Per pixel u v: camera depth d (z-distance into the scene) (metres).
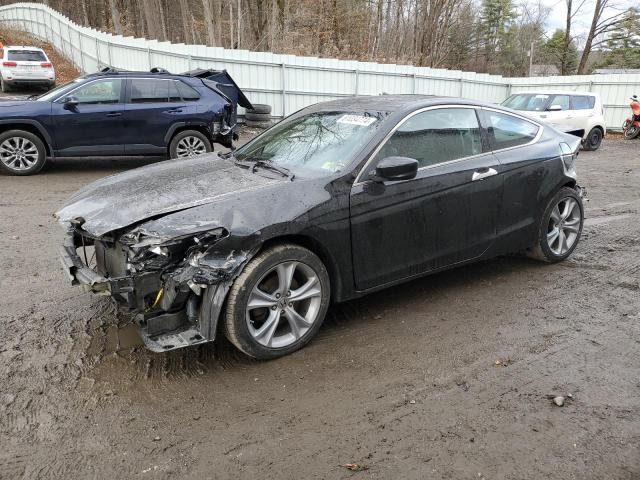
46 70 21.83
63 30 28.66
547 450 2.67
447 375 3.35
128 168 10.39
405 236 4.00
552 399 3.10
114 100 9.49
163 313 3.24
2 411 2.92
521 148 4.84
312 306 3.64
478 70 58.66
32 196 7.93
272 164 4.06
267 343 3.44
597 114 15.80
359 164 3.77
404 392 3.16
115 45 20.75
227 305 3.26
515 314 4.22
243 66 17.36
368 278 3.88
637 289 4.75
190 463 2.56
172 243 3.06
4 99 9.48
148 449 2.65
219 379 3.28
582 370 3.41
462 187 4.27
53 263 5.23
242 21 35.62
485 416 2.94
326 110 4.64
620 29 40.06
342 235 3.64
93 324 3.96
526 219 4.88
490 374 3.36
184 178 3.89
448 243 4.30
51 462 2.55
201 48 16.77
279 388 3.19
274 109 18.22
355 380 3.28
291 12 32.00
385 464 2.57
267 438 2.75
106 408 2.97
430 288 4.75
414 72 20.66
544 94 15.98
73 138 9.30
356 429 2.82
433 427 2.84
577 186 5.45
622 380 3.30
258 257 3.32
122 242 3.23
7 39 29.78
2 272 4.95
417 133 4.14
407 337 3.83
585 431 2.81
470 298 4.53
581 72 39.44
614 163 13.49
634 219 7.38
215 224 3.15
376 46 35.41
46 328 3.88
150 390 3.15
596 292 4.68
